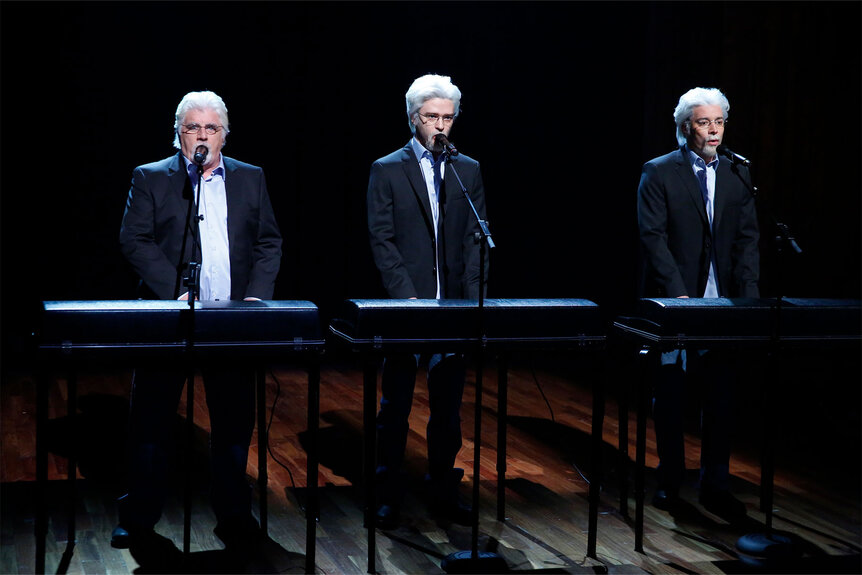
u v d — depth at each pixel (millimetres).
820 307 3809
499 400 3992
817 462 5188
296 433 5430
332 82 8016
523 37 8219
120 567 3469
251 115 7891
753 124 7105
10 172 7473
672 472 4301
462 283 4094
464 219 4078
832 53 7148
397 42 8070
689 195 4285
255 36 7797
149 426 3668
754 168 7133
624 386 4219
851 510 4395
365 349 3393
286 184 8062
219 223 3811
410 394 3926
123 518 3693
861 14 7109
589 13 8227
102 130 7578
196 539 3764
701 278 4320
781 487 4707
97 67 7504
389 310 3406
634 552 3791
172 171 3771
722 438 4312
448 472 4098
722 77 7062
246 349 3314
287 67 7906
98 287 7742
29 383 6418
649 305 3754
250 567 3506
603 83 8305
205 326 3275
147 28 7566
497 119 8297
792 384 6871
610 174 8414
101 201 7652
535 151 8383
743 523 4168
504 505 4102
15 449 4906
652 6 7258
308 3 7875
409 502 4301
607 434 5613
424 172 4031
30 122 7453
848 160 7246
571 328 3607
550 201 8469
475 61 8195
